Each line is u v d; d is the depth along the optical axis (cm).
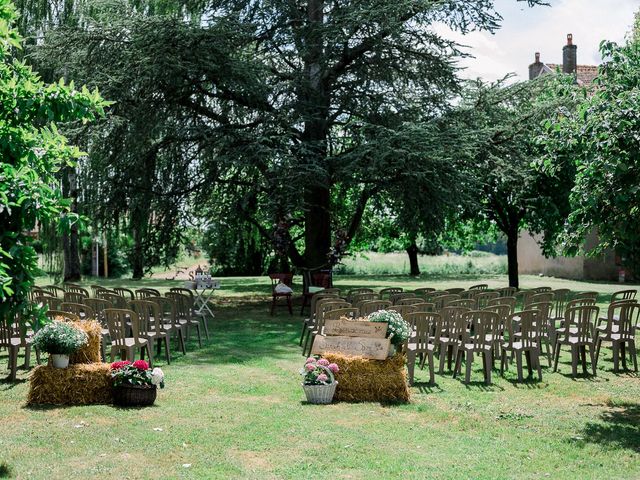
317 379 794
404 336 840
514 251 2361
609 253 2964
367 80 1880
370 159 1645
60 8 2325
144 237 1933
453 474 557
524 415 757
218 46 1667
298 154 1702
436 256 4622
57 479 534
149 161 1852
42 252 2400
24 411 741
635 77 768
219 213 2055
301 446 628
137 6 2259
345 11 1770
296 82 1825
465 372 966
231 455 601
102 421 704
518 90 2042
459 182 1717
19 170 539
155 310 1020
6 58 602
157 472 554
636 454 621
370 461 588
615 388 904
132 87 1714
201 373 973
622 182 725
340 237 1828
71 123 1659
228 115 1889
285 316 1719
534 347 966
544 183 2169
